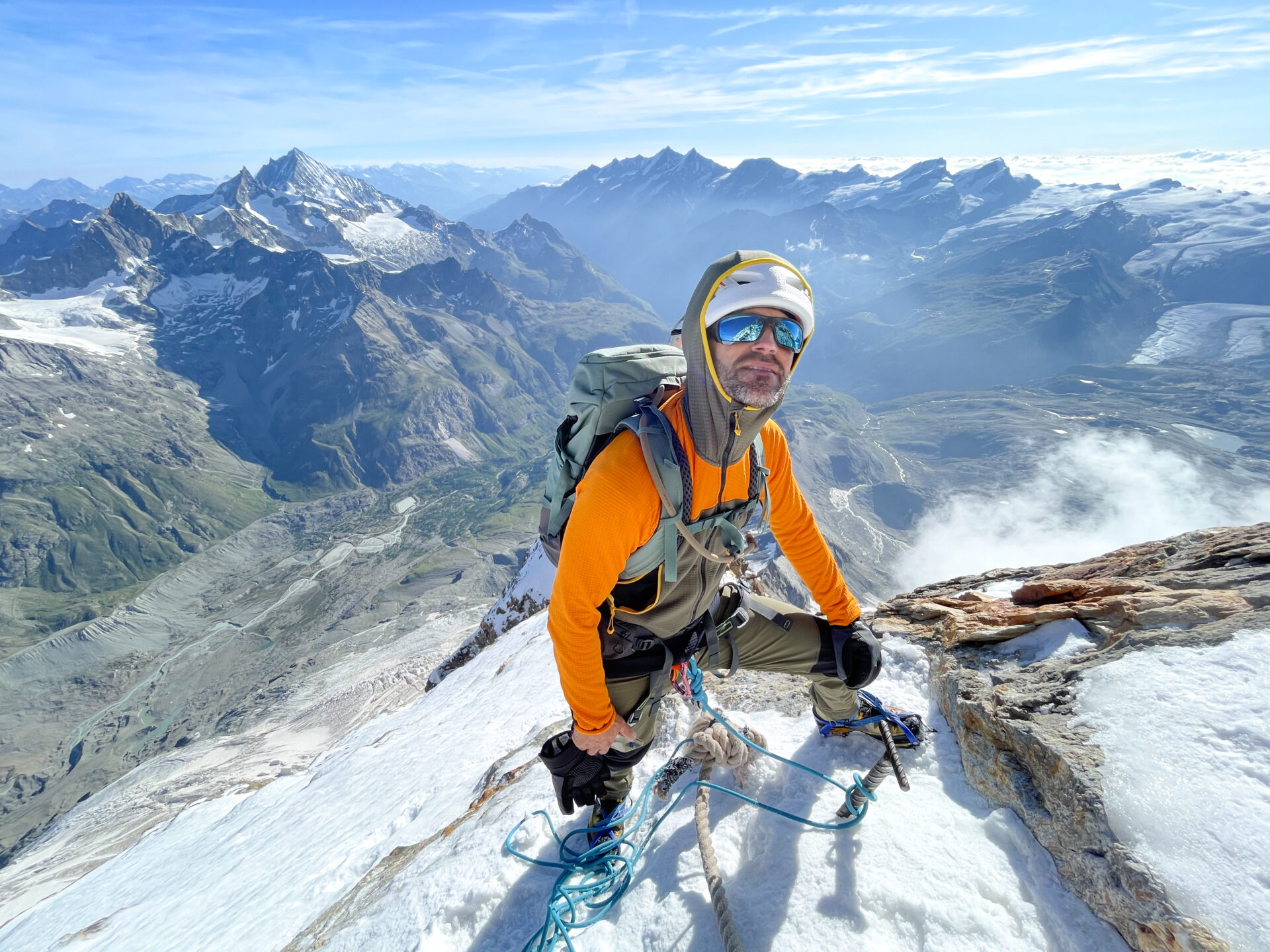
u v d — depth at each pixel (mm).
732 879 1281
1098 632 1632
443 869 1618
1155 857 1005
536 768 2037
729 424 1019
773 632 1350
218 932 2486
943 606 2113
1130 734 1194
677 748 1607
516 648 6531
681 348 1148
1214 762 1100
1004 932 1072
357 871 2355
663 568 1092
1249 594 1480
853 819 1330
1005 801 1294
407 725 5777
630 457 1032
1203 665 1292
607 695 1151
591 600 1071
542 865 1455
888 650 1927
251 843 4121
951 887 1157
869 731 1519
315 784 4953
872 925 1127
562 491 1184
